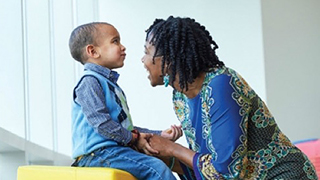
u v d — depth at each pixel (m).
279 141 2.17
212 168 2.12
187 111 2.30
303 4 5.66
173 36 2.13
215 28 5.53
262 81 5.42
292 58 5.55
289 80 5.52
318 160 4.00
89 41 2.58
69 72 5.19
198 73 2.15
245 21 5.48
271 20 5.48
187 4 5.61
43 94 4.64
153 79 2.24
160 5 5.68
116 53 2.60
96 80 2.42
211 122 2.10
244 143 2.08
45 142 4.66
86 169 2.17
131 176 2.22
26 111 4.31
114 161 2.31
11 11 4.00
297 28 5.61
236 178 2.12
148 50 2.21
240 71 5.46
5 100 3.97
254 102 2.13
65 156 5.13
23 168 2.37
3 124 3.96
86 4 5.70
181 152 2.25
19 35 4.00
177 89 2.22
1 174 4.14
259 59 5.43
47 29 4.66
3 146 3.85
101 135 2.33
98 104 2.34
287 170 2.13
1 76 3.97
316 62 5.65
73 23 5.45
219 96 2.08
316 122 5.58
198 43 2.14
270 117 2.17
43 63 4.64
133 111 5.64
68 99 5.16
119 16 5.73
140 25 5.70
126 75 5.67
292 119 5.48
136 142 2.36
